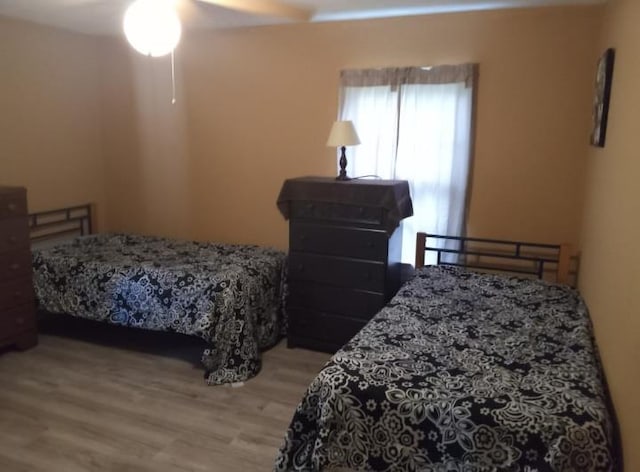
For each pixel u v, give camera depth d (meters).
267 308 3.60
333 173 3.96
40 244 4.20
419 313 2.67
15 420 2.68
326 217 3.39
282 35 3.94
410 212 3.54
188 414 2.77
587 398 1.79
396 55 3.63
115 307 3.41
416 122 3.58
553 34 3.25
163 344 3.70
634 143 1.83
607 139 2.46
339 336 3.50
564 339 2.35
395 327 2.47
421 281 3.23
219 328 3.15
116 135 4.66
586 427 1.64
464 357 2.14
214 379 3.12
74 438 2.54
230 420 2.72
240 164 4.28
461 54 3.46
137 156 4.62
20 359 3.40
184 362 3.42
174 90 4.38
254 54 4.05
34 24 3.97
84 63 4.46
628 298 1.72
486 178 3.55
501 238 3.58
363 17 3.64
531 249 3.51
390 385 1.89
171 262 3.57
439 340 2.32
